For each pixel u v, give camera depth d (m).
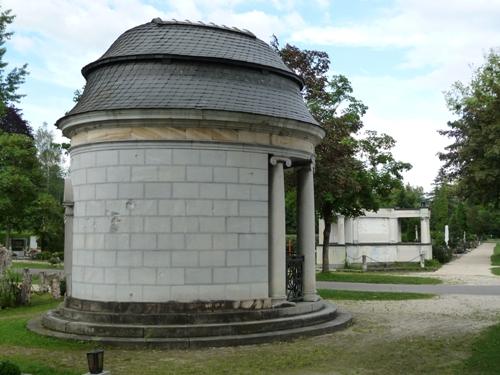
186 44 13.72
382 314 16.45
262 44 14.95
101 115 12.98
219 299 12.92
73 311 13.08
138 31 14.27
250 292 13.27
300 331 12.73
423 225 45.47
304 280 15.15
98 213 13.28
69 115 13.56
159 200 12.87
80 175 13.81
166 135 12.94
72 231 14.69
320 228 43.56
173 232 12.81
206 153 13.07
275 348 11.62
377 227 45.84
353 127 28.64
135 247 12.83
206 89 13.22
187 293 12.74
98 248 13.20
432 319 15.45
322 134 15.23
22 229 38.16
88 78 14.75
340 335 13.02
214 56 13.50
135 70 13.55
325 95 27.61
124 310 12.73
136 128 13.02
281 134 14.02
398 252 43.25
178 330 11.98
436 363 10.34
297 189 15.73
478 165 14.88
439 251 46.78
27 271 20.58
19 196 29.53
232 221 13.19
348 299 20.64
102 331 12.16
